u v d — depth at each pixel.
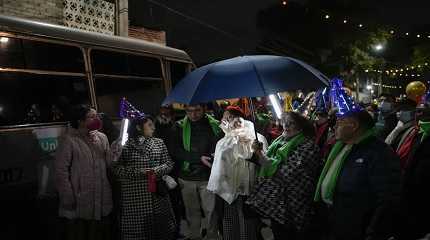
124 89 6.49
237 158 4.64
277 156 3.95
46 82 5.23
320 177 3.55
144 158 4.91
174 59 7.77
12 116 4.77
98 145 4.86
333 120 5.99
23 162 4.75
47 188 4.97
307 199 3.79
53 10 9.80
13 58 4.88
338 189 3.34
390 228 3.06
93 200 4.69
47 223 4.92
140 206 4.90
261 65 3.74
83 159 4.62
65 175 4.52
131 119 5.00
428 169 3.57
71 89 5.56
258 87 3.57
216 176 4.68
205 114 5.82
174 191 6.14
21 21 5.06
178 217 6.31
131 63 6.70
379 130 7.52
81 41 5.79
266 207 3.91
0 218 4.47
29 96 5.00
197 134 5.67
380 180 3.09
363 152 3.26
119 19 11.62
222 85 3.68
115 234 5.27
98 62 6.04
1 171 4.51
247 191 4.62
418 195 3.62
